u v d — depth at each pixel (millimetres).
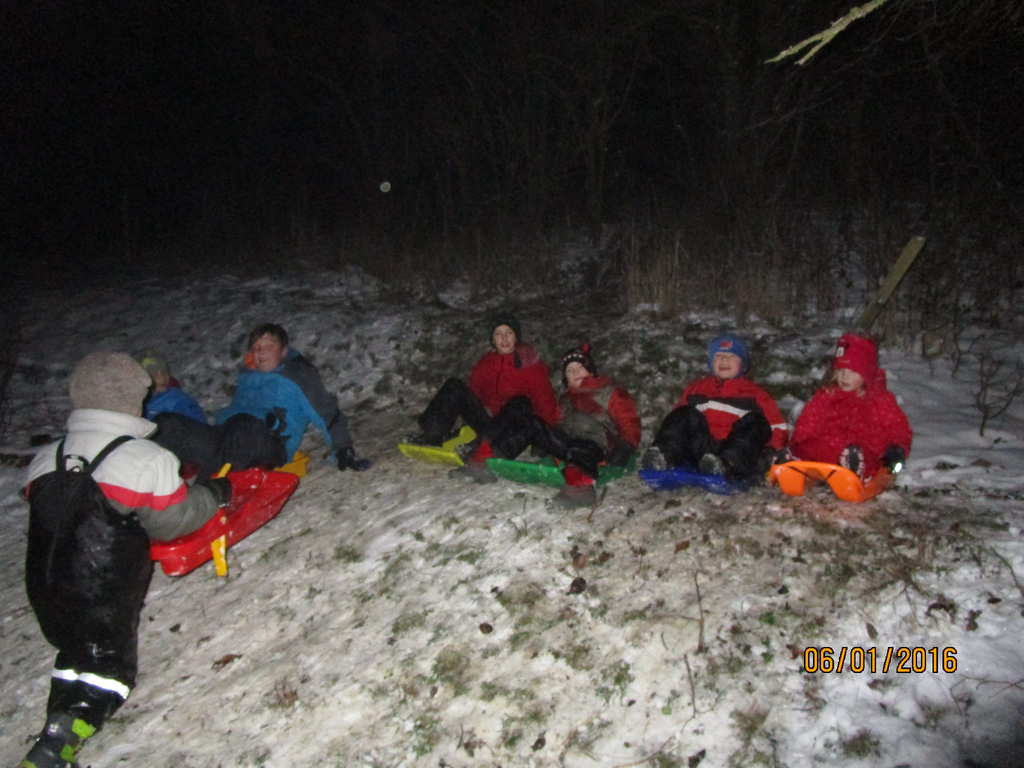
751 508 4062
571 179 11992
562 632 3521
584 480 4305
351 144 13203
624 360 6410
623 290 8039
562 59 10305
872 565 3520
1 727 3822
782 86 8164
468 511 4496
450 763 3109
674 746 2967
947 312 6355
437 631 3691
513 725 3186
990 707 2842
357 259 10461
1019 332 6000
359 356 7602
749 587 3520
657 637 3371
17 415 7441
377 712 3381
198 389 7719
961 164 7547
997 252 7035
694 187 9312
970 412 4965
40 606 3320
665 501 4273
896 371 5641
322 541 4602
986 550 3486
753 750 2885
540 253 9484
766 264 7434
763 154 8562
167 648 4043
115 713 3672
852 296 6996
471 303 8602
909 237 7184
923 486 4074
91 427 3395
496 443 4570
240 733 3436
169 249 12633
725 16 8562
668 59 10570
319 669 3654
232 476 4367
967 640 3100
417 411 6527
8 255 12977
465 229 10398
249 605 4215
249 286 9961
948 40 6238
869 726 2875
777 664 3156
